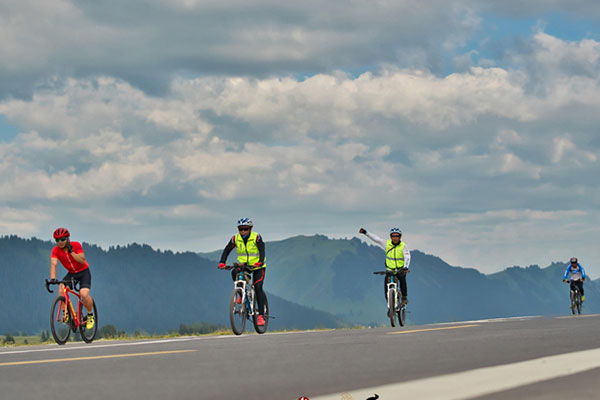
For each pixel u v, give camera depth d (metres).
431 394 6.77
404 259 25.38
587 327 16.72
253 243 21.44
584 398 6.22
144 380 8.71
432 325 20.55
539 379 7.54
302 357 10.95
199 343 15.30
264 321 21.67
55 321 18.97
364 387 7.44
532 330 15.94
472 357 10.30
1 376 9.63
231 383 8.19
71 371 10.04
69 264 19.86
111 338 25.78
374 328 20.69
